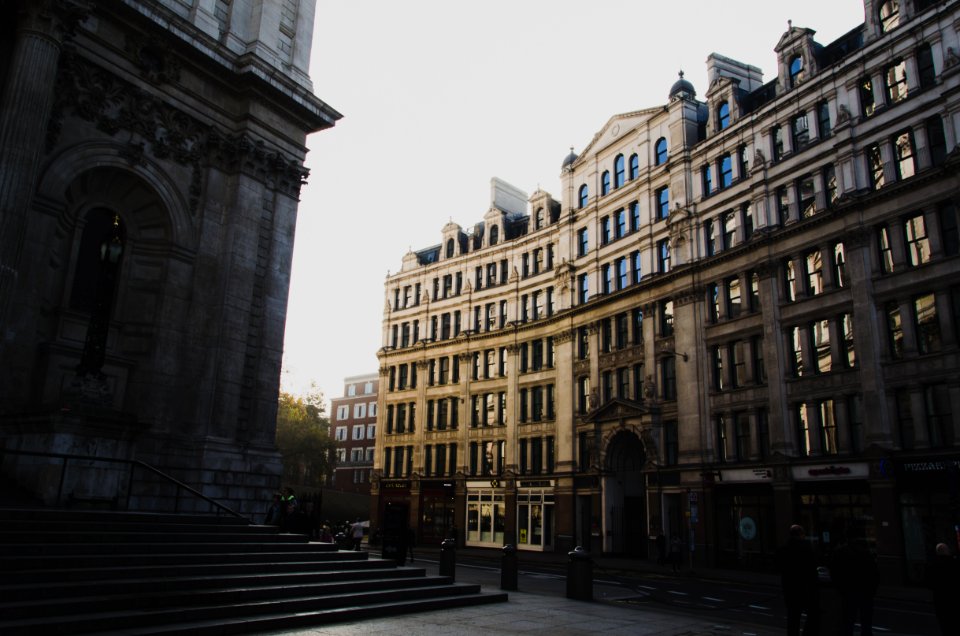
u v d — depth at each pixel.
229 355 21.64
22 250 16.59
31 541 11.31
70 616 9.42
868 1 31.22
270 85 23.64
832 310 30.88
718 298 37.31
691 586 25.55
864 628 11.74
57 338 18.94
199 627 9.97
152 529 13.60
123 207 21.19
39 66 17.03
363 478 94.06
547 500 47.28
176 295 21.23
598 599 19.09
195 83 22.53
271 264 23.55
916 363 27.28
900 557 26.39
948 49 27.56
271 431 22.56
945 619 10.44
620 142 46.34
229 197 22.98
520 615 14.33
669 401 39.34
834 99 32.34
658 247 41.88
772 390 33.06
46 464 15.01
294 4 26.33
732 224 37.12
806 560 10.85
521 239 54.41
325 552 15.63
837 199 30.95
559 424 47.41
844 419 29.77
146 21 20.81
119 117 20.31
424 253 66.12
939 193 27.14
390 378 63.50
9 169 16.00
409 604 13.76
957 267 26.23
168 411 20.44
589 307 46.25
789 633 10.88
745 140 36.78
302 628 11.23
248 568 13.10
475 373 55.97
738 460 34.75
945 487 25.55
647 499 39.03
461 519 53.09
